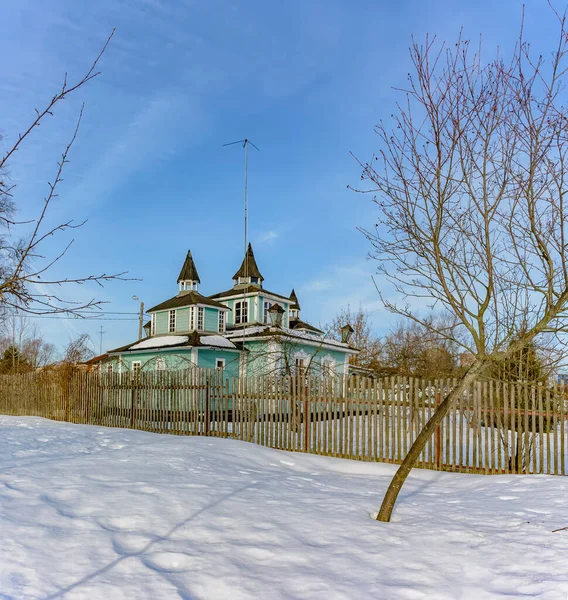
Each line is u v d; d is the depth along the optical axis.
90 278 4.26
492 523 5.87
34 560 4.24
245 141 25.64
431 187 6.61
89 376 18.44
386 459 10.52
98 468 7.88
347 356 31.36
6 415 22.38
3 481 6.68
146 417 15.70
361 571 4.36
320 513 6.15
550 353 9.65
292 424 11.85
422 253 6.79
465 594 3.93
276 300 35.75
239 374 26.17
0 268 4.29
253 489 7.34
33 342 44.62
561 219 6.04
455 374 19.14
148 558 4.46
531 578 4.19
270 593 3.90
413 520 6.06
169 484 7.07
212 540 4.97
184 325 30.80
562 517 6.04
